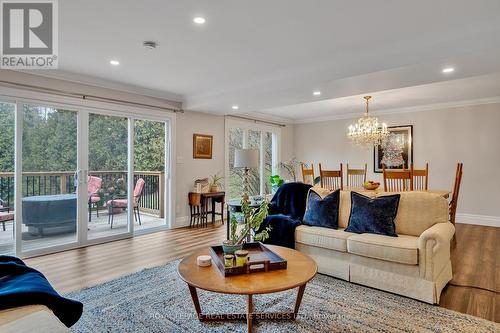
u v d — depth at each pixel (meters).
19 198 3.59
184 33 2.78
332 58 3.42
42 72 3.68
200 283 1.84
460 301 2.48
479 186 5.50
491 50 2.56
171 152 5.18
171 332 2.04
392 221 2.94
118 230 4.53
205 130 5.77
